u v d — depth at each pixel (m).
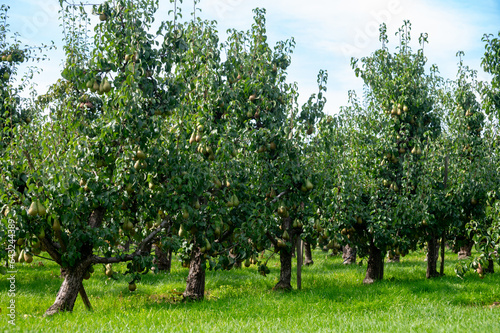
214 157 11.33
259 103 13.78
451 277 15.53
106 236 10.62
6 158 9.30
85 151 10.00
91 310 10.69
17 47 17.03
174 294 13.48
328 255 30.80
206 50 13.68
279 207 12.94
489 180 15.56
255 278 17.56
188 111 11.74
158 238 11.85
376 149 16.03
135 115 10.02
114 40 11.10
